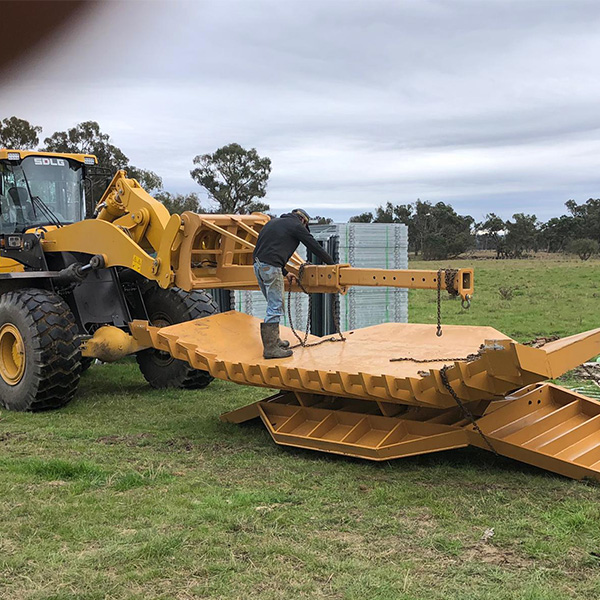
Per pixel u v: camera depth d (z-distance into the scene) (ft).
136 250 24.63
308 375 19.45
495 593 11.21
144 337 22.79
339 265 21.13
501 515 14.56
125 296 29.86
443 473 17.34
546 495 15.66
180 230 23.44
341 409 20.68
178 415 24.54
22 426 22.94
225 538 13.50
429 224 304.50
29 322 24.79
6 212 28.45
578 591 11.30
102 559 12.55
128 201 25.80
